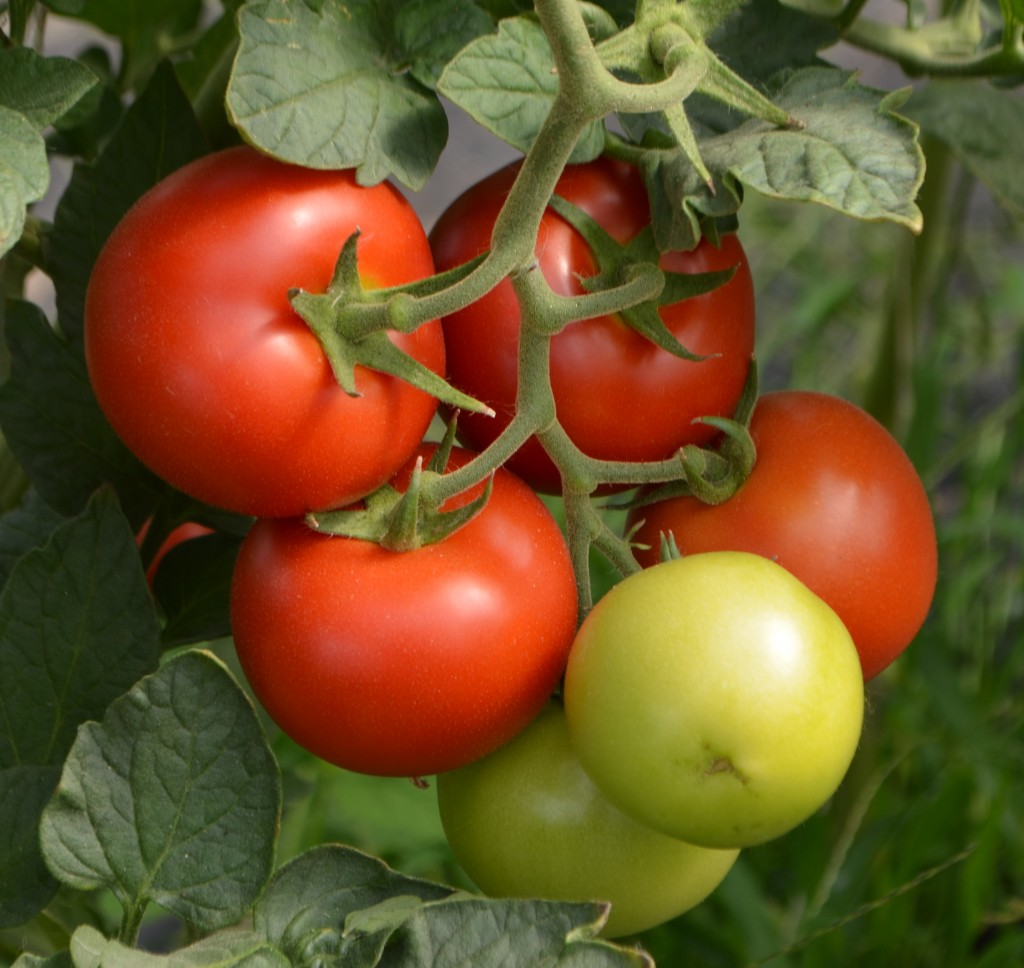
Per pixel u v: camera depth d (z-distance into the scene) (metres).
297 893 0.54
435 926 0.53
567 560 0.56
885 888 1.01
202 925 0.53
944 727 1.14
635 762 0.52
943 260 1.16
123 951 0.52
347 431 0.53
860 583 0.57
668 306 0.57
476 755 0.55
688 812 0.52
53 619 0.56
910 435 1.17
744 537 0.58
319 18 0.54
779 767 0.52
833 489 0.58
